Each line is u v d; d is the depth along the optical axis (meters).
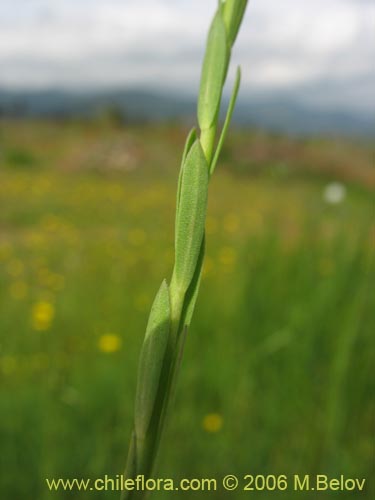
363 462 0.32
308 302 0.43
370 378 0.35
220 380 0.38
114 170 2.00
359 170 2.22
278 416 0.35
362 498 0.29
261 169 2.07
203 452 0.31
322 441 0.33
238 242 0.68
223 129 0.05
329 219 0.60
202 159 0.05
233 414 0.36
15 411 0.32
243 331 0.44
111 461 0.30
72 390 0.36
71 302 0.57
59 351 0.45
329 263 0.47
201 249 0.06
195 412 0.36
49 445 0.30
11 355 0.43
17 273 0.71
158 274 0.70
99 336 0.47
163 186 1.75
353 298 0.41
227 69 0.05
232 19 0.05
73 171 1.99
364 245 0.46
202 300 0.50
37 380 0.39
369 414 0.35
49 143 2.62
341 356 0.36
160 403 0.06
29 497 0.27
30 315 0.53
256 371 0.39
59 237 0.92
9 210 1.24
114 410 0.35
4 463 0.28
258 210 1.08
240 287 0.48
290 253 0.50
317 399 0.37
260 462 0.31
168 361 0.06
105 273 0.69
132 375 0.39
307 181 2.06
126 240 0.89
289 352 0.39
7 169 1.97
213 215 1.09
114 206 1.30
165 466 0.30
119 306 0.55
